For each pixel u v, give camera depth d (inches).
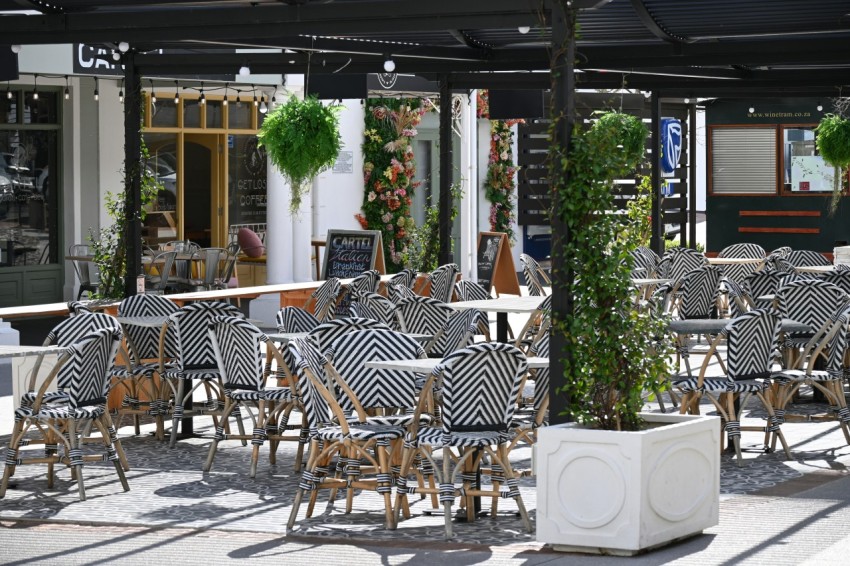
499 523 297.4
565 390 279.6
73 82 724.0
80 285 719.1
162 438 410.3
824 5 396.5
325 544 277.3
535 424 325.4
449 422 287.4
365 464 353.1
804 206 848.3
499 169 981.8
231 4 360.2
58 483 348.5
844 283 496.4
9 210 707.4
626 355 277.3
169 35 367.2
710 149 871.7
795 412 449.4
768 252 858.8
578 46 492.4
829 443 395.2
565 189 282.0
